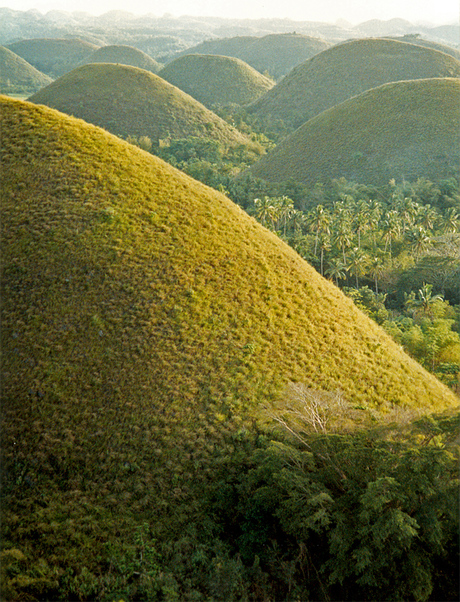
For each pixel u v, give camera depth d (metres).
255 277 32.75
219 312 29.42
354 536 16.84
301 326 30.44
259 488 19.44
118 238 31.66
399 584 16.31
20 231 30.83
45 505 20.67
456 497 16.22
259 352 27.78
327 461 19.53
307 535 17.81
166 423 23.80
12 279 28.62
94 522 19.98
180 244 32.88
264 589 17.39
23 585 17.06
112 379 25.16
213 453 22.94
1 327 26.50
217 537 19.73
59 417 23.45
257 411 24.55
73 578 17.75
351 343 30.62
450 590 16.55
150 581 17.50
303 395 23.77
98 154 37.88
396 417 23.08
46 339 26.23
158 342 27.02
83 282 28.97
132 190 35.69
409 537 15.90
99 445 22.75
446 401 29.34
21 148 36.19
